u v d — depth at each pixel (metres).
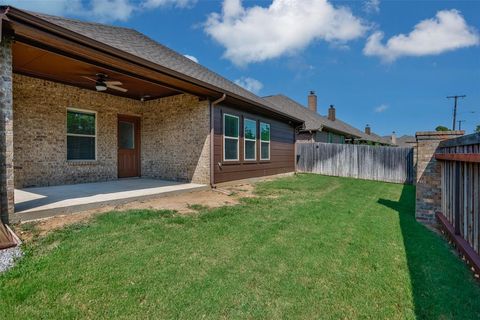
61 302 2.11
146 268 2.69
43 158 6.86
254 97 10.83
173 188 6.78
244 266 2.82
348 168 13.66
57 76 6.50
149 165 9.08
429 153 4.77
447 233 3.82
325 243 3.51
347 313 2.09
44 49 4.30
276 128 11.84
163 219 4.34
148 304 2.14
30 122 6.62
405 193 8.38
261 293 2.33
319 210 5.34
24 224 3.72
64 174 7.28
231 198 6.42
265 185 8.87
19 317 1.93
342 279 2.59
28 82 6.56
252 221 4.43
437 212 4.58
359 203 6.29
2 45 3.56
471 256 2.83
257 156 10.21
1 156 3.58
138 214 4.48
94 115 7.99
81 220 4.07
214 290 2.35
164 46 9.05
